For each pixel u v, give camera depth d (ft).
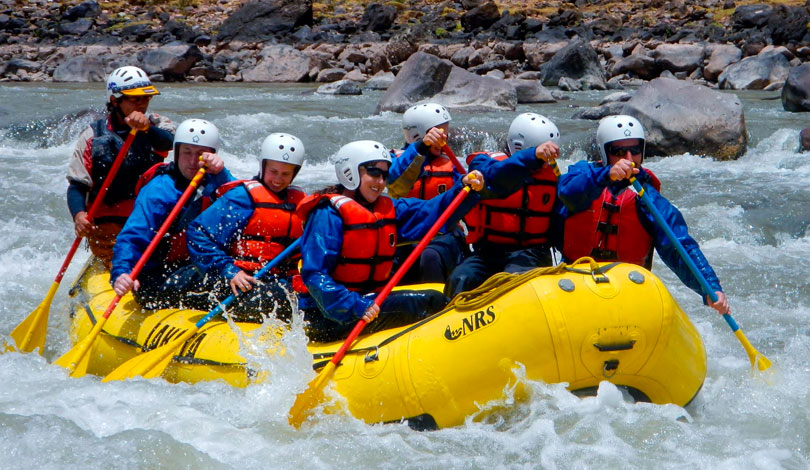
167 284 51.11
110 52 250.98
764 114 151.53
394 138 132.16
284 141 48.67
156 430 41.98
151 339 49.85
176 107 165.48
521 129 50.21
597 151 125.90
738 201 95.71
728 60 208.23
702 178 108.58
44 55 250.37
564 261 50.03
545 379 41.22
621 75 218.18
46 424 42.55
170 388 46.96
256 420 43.96
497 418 42.78
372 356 42.83
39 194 98.78
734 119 121.70
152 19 291.79
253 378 45.42
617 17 260.21
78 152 56.95
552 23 261.24
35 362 53.06
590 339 40.42
